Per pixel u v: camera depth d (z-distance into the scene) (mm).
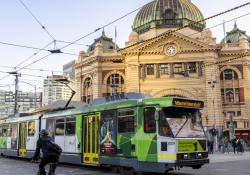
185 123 16656
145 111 16953
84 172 18938
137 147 17047
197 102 17234
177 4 63000
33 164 24469
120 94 19453
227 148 42875
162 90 55906
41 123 25781
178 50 56125
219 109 54312
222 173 18156
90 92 62562
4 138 32000
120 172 18391
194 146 16500
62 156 22438
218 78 55781
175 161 15555
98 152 19531
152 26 60875
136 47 56625
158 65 56719
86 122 20922
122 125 18141
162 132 16125
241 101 57156
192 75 55781
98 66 60562
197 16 63812
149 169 16375
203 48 55469
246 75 57375
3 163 25578
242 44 57750
